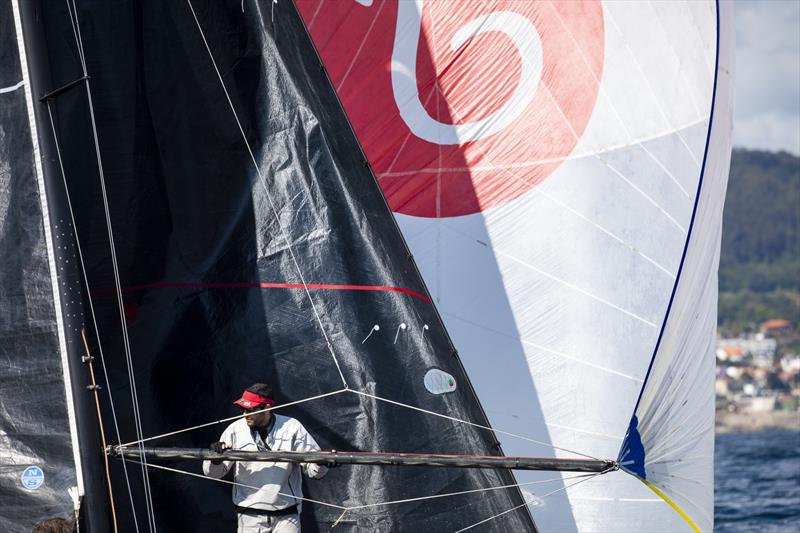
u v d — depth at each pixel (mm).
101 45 25422
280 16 26141
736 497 72188
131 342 25250
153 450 21969
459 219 31000
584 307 30281
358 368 24734
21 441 22297
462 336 30516
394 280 25000
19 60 22719
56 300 22250
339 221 25344
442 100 31406
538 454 29797
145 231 25578
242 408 25109
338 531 24484
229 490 24953
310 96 25828
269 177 25719
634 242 30594
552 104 31219
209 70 26047
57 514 22078
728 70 31656
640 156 30953
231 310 25453
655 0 31266
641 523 29406
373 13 31297
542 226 30734
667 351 25594
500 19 31516
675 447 26109
